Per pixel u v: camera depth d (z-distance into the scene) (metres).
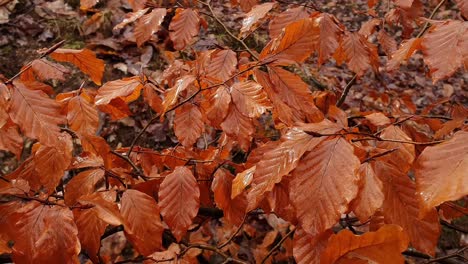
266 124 1.37
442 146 0.42
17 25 1.50
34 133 0.52
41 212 0.52
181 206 0.61
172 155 0.74
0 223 0.55
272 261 1.08
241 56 0.87
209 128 1.19
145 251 0.60
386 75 2.03
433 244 0.48
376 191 0.47
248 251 1.11
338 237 0.43
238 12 1.86
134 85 0.68
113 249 1.08
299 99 0.57
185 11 0.76
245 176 0.55
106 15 1.61
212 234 1.13
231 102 0.59
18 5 1.56
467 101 2.04
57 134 0.53
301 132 0.49
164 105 0.62
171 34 0.75
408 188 0.48
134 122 1.34
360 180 0.48
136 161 0.78
